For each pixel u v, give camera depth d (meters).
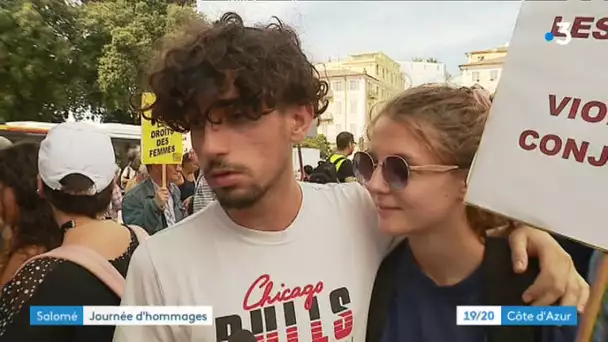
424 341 1.27
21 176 1.82
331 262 1.32
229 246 1.25
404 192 1.21
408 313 1.31
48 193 1.70
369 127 1.33
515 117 1.07
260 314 1.23
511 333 1.19
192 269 1.23
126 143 8.96
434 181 1.21
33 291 1.50
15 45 14.90
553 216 1.04
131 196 4.62
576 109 1.03
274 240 1.27
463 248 1.26
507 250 1.25
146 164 4.61
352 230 1.38
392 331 1.32
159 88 1.20
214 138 1.14
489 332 1.21
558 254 1.17
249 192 1.17
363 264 1.37
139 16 15.63
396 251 1.40
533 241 1.21
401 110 1.23
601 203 1.01
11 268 1.83
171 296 1.21
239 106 1.13
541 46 1.05
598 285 1.17
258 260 1.25
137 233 1.86
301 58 1.28
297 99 1.24
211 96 1.12
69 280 1.52
